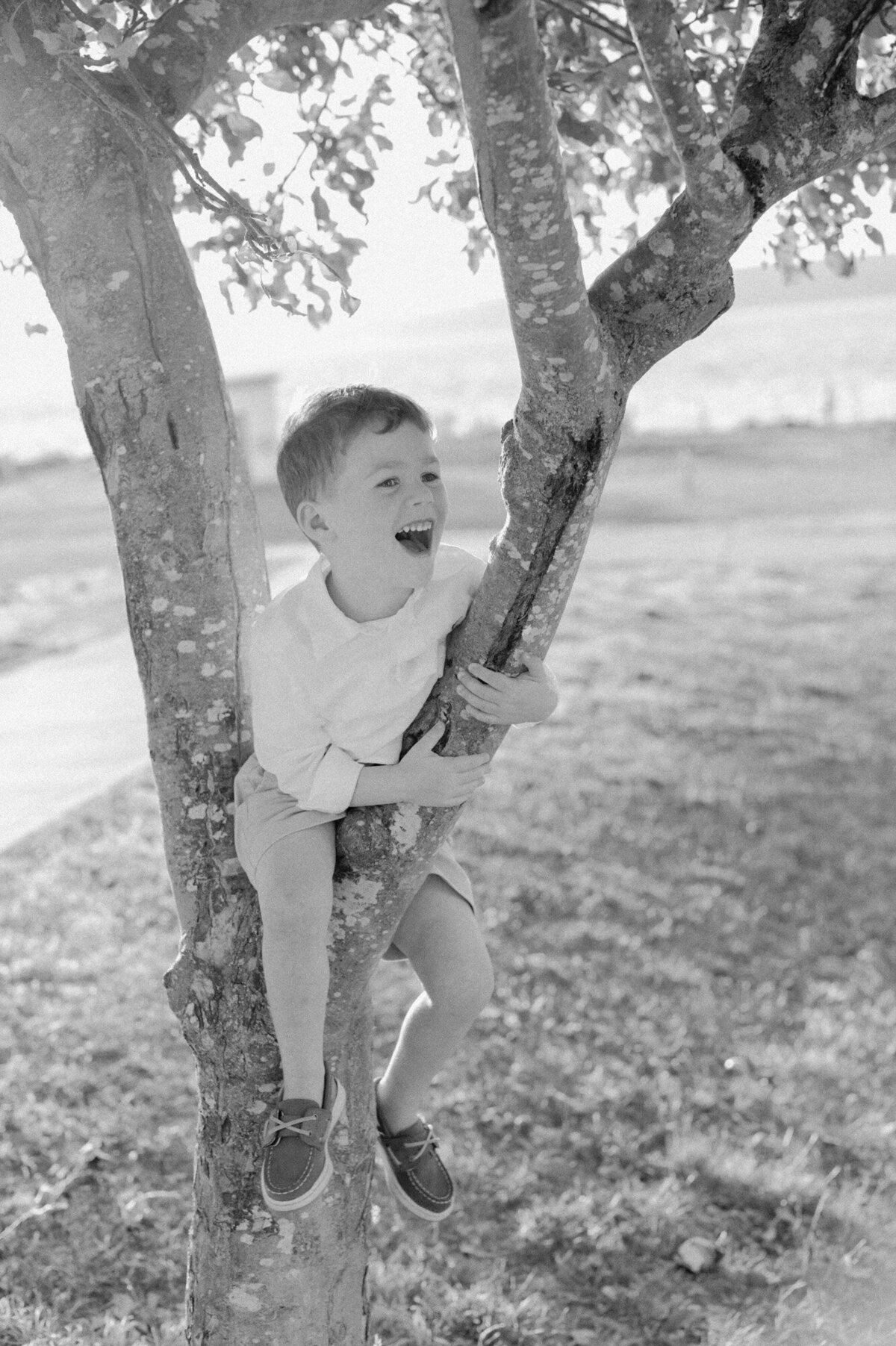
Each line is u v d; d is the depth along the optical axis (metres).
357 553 2.24
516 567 2.06
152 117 2.31
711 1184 4.79
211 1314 2.60
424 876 2.29
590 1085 5.43
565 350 1.83
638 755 10.94
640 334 2.02
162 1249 4.18
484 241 4.16
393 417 2.21
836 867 8.39
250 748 2.43
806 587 19.11
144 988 6.07
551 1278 4.21
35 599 20.67
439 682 2.21
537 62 1.59
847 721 12.02
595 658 14.95
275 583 18.61
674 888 7.96
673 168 3.73
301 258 3.81
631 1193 4.64
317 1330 2.59
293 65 3.72
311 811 2.22
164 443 2.31
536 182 1.65
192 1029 2.47
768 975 6.82
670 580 20.33
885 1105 5.45
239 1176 2.49
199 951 2.45
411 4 3.77
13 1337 3.60
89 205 2.26
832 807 9.52
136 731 11.54
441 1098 5.25
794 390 51.28
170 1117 4.98
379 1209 4.52
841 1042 5.95
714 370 57.84
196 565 2.35
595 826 9.02
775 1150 5.08
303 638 2.26
